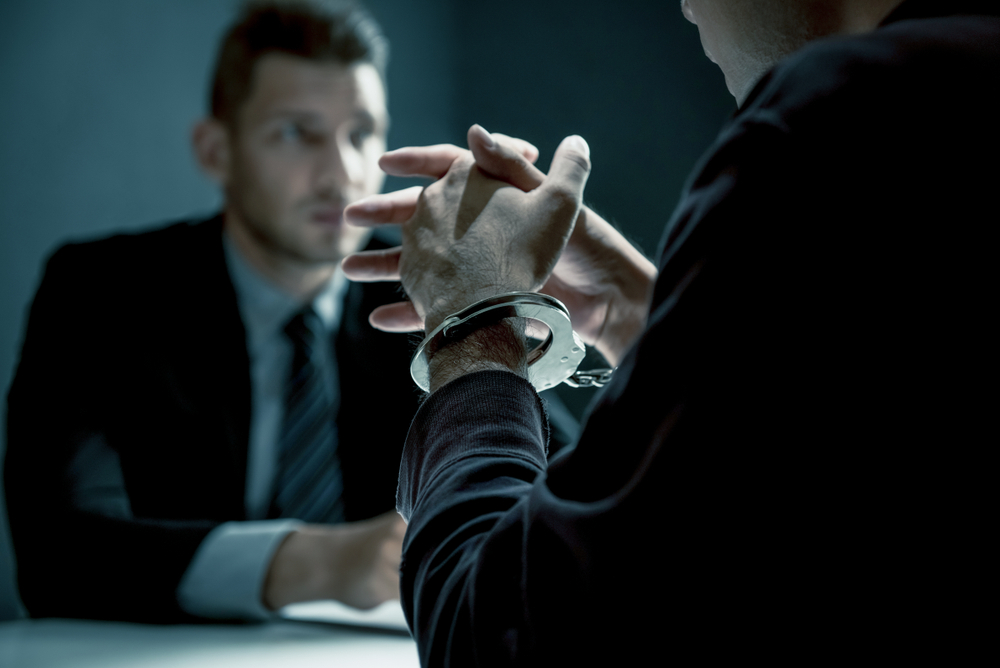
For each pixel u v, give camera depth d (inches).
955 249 11.3
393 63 121.2
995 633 10.9
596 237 25.7
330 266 72.7
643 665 11.8
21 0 102.5
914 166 11.6
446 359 18.0
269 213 70.3
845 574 11.1
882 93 12.0
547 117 120.4
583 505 12.5
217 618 42.6
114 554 45.1
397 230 78.6
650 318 12.8
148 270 66.5
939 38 12.5
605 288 26.5
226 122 72.4
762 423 11.3
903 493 11.0
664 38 112.3
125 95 108.8
